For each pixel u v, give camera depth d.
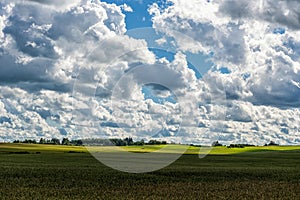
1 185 23.08
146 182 25.81
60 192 20.77
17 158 53.50
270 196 20.20
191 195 20.14
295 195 20.53
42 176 28.30
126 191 21.27
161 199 18.70
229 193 20.97
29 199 18.41
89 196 19.50
